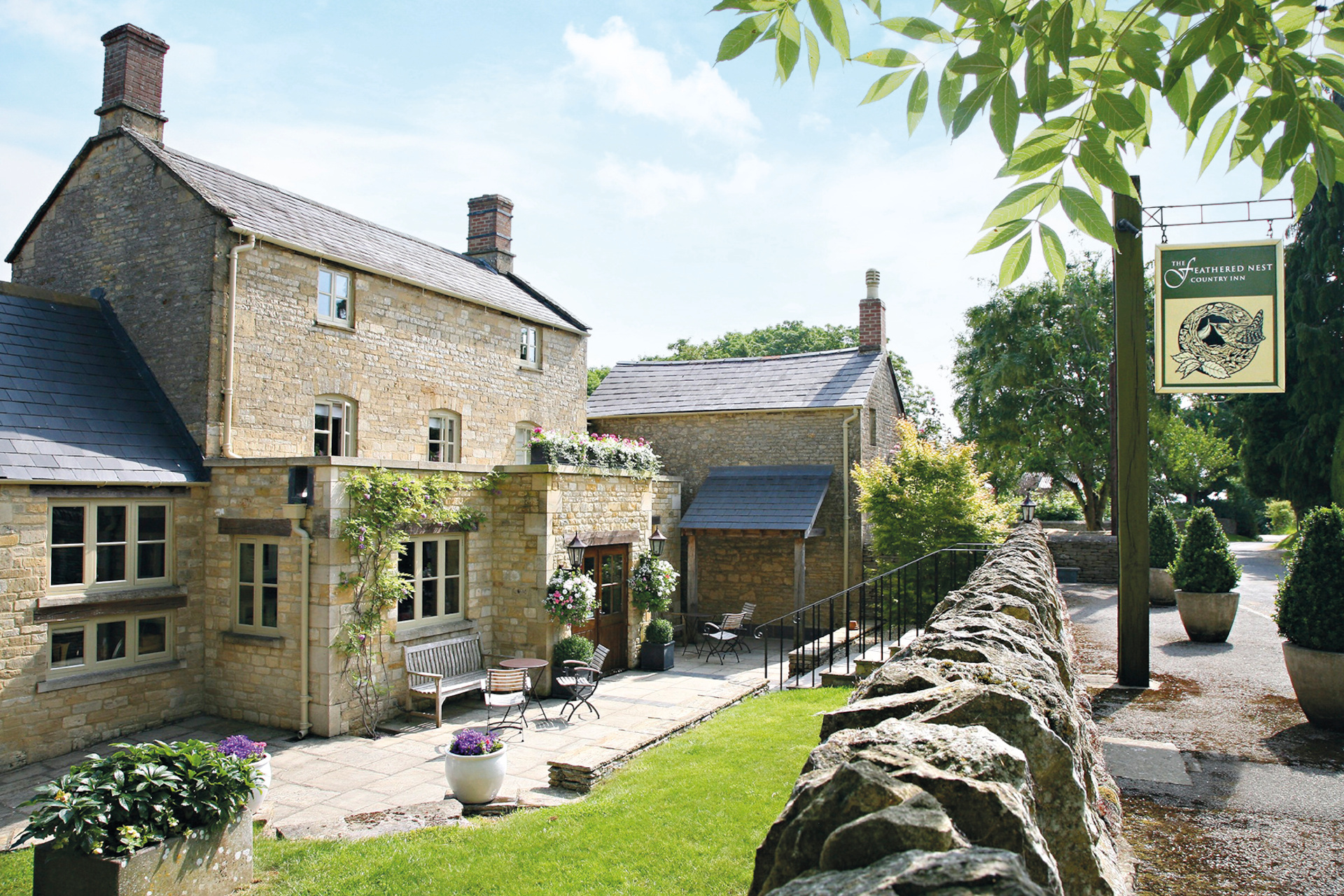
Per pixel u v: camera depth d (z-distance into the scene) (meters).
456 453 15.42
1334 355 19.36
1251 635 10.15
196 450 10.97
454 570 12.08
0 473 8.62
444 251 17.66
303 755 9.07
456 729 10.23
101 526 9.78
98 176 12.41
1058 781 2.06
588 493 13.48
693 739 8.22
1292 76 2.40
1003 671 2.65
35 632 8.92
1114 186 2.31
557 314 18.84
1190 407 33.88
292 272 12.27
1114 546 19.09
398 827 6.46
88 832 4.77
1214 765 5.12
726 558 20.03
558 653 12.22
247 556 10.59
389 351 13.90
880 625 11.19
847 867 1.39
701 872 4.85
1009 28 2.23
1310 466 20.12
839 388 19.97
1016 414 24.17
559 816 6.17
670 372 23.39
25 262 13.22
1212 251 7.07
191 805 5.14
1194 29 2.20
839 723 2.28
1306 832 4.03
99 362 11.17
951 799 1.52
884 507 15.57
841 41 2.30
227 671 10.54
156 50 12.77
